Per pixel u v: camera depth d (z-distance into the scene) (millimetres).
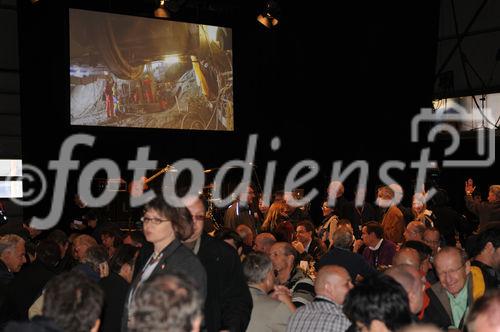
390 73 13133
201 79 13148
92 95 12070
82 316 2150
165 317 1790
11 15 11641
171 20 12852
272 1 11656
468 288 3777
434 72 12789
